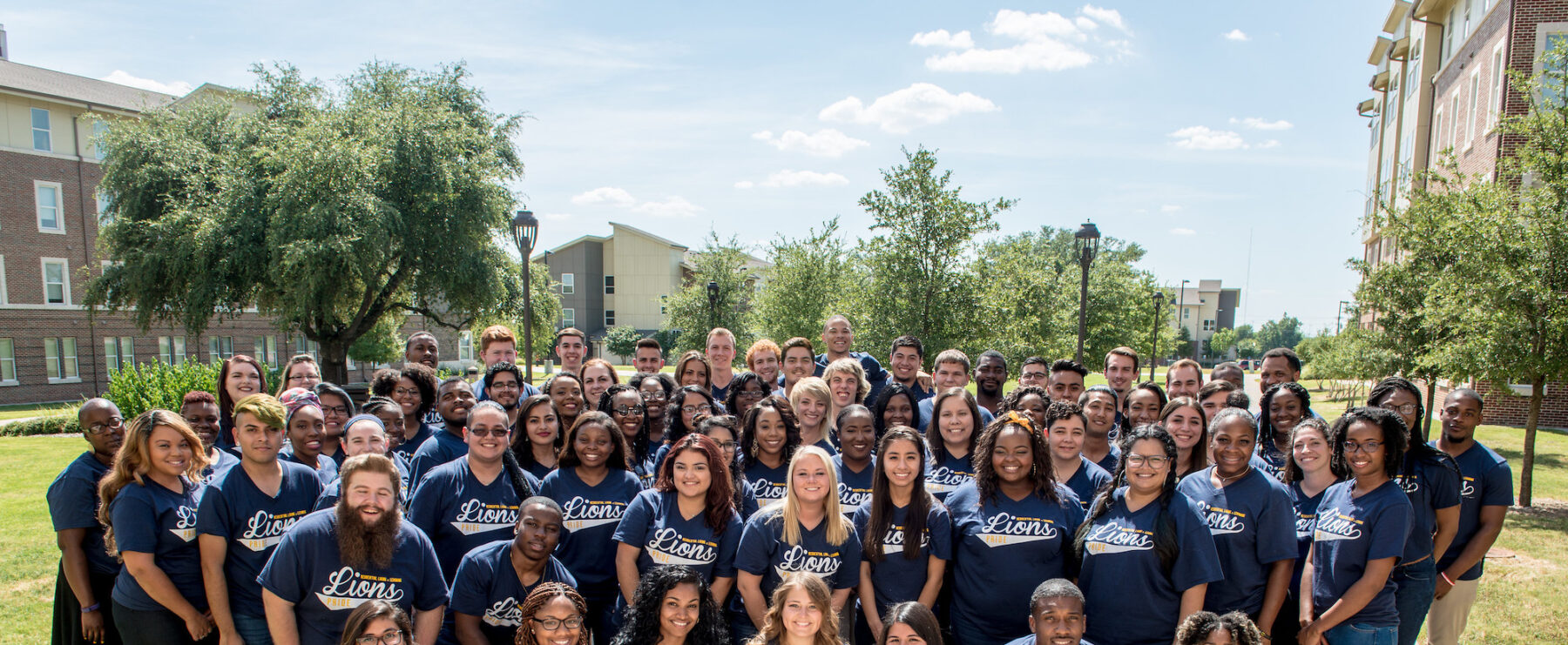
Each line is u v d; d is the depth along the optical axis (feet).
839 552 13.12
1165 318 126.00
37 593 20.38
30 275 95.86
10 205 94.32
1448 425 15.67
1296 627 13.55
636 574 13.47
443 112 71.67
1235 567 12.44
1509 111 49.75
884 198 40.29
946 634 13.93
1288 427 16.16
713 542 13.47
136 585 12.48
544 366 140.87
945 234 39.63
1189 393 20.18
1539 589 20.11
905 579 13.32
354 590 11.39
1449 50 65.98
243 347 114.62
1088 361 91.97
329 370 72.54
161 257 65.41
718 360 24.44
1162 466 11.85
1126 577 12.02
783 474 15.69
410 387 18.89
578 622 11.68
